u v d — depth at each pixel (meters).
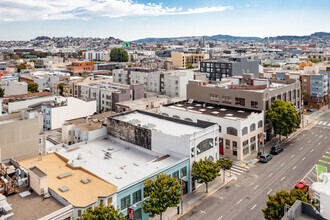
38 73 187.38
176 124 70.12
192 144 59.12
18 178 47.72
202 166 56.81
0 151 53.16
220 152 83.31
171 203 46.84
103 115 99.12
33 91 149.62
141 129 65.81
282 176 68.00
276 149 82.69
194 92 107.94
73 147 67.94
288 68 191.50
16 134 57.50
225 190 61.56
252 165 75.25
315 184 25.78
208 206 55.22
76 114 105.75
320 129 107.00
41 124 75.62
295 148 87.31
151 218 51.72
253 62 177.62
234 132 79.38
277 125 88.19
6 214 37.88
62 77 173.25
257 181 65.62
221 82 120.00
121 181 50.66
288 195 41.19
